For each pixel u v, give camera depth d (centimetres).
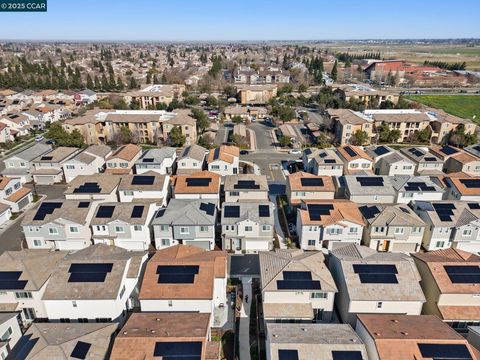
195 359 3133
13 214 6631
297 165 8819
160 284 4012
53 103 14212
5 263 4212
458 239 5366
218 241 5759
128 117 10688
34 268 4194
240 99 16175
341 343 3259
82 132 10412
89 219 5500
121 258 4325
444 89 19550
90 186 6419
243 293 4625
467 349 3181
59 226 5266
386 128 10538
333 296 4072
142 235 5406
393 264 4188
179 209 5519
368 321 3575
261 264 4406
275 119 13075
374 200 6347
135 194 6419
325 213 5528
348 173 7562
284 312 3962
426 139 10675
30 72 19738
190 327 3475
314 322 4206
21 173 7831
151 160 7650
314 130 11394
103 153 8412
